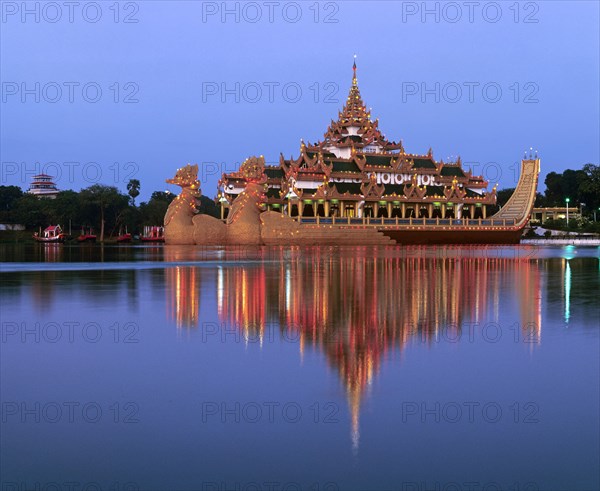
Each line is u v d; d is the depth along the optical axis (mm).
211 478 7699
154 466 8070
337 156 116000
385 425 9461
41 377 12336
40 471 7941
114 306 22625
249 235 100125
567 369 12844
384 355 14164
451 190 112062
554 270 43469
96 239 164875
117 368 13008
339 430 9289
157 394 11086
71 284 31688
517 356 14078
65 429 9391
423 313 20844
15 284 31625
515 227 116000
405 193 108375
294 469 7953
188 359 13828
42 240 146750
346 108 118875
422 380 11945
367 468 7988
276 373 12523
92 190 161125
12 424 9625
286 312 21062
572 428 9336
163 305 22938
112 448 8602
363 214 107312
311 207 107812
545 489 7387
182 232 102750
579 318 19734
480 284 31844
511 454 8414
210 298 25266
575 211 191125
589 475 7762
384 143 117562
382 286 30500
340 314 20594
